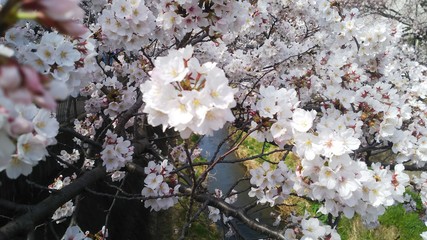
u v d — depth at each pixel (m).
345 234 6.51
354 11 4.23
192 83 1.45
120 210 5.78
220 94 1.38
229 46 6.14
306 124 1.96
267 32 5.99
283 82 4.08
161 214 7.14
